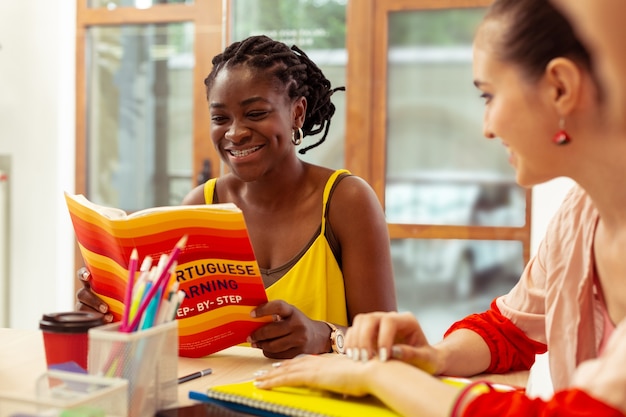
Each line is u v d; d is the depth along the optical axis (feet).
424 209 10.66
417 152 10.61
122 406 2.40
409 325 2.95
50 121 11.30
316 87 4.76
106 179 11.49
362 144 10.59
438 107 10.50
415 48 10.47
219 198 4.86
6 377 3.12
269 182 4.57
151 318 2.63
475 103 10.41
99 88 11.38
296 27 10.72
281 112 4.37
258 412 2.64
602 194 2.52
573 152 2.34
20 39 11.28
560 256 3.11
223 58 4.50
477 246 10.57
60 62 11.23
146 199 11.39
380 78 10.50
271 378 2.88
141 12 11.09
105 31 11.27
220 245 3.34
